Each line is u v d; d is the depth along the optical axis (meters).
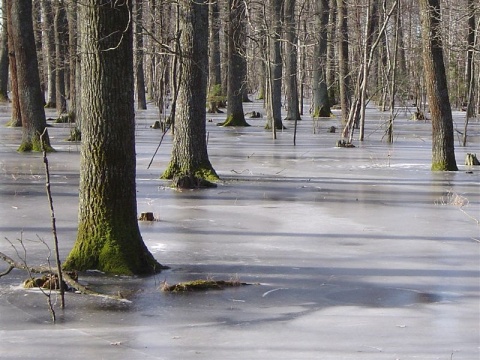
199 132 19.44
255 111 57.03
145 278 9.96
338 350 7.30
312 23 43.50
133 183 10.40
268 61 33.81
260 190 17.95
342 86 38.47
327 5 45.09
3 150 26.69
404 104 51.81
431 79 22.22
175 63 18.83
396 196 17.20
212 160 24.27
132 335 7.71
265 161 24.23
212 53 53.88
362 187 18.59
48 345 7.39
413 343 7.53
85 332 7.79
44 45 55.00
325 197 16.95
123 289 9.41
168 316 8.35
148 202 16.05
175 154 19.58
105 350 7.27
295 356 7.13
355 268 10.59
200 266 10.62
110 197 10.25
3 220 13.76
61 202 15.80
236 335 7.73
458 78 57.94
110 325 8.02
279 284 9.72
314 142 32.44
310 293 9.32
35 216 14.17
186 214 14.67
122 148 10.27
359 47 36.47
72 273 9.69
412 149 29.62
